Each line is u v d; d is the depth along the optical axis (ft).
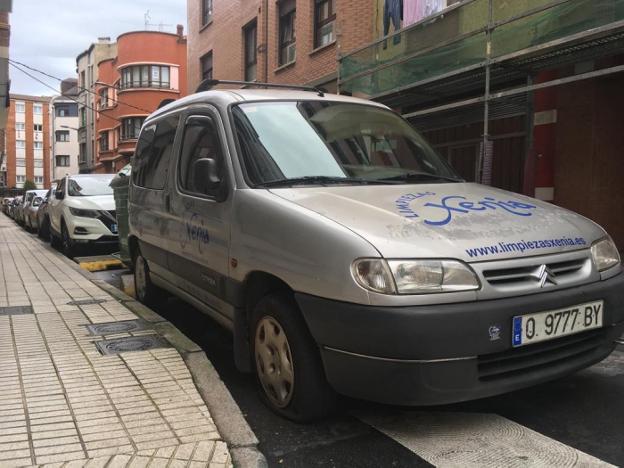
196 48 74.43
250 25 59.93
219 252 12.84
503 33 24.48
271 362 11.25
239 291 12.11
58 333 15.92
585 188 25.96
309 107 14.67
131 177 21.04
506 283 9.57
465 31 29.81
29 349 14.37
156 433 9.82
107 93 138.82
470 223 10.30
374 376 9.11
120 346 14.61
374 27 38.55
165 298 20.53
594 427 10.48
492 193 12.80
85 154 169.27
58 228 41.81
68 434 9.75
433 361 8.86
